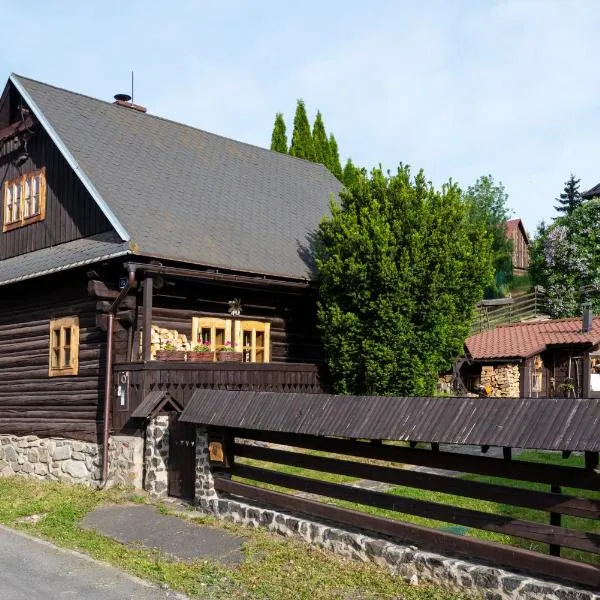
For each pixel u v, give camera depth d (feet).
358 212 55.16
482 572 23.43
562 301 114.42
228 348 50.60
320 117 115.96
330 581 25.54
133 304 46.60
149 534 32.81
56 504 40.04
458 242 52.95
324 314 53.31
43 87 58.85
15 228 60.29
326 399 29.48
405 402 26.63
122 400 45.19
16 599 24.43
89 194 52.06
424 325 52.19
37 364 53.67
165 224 50.03
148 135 62.59
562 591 21.39
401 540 27.20
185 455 39.55
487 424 23.56
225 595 24.77
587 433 20.93
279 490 39.86
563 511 22.53
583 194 120.06
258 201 63.00
